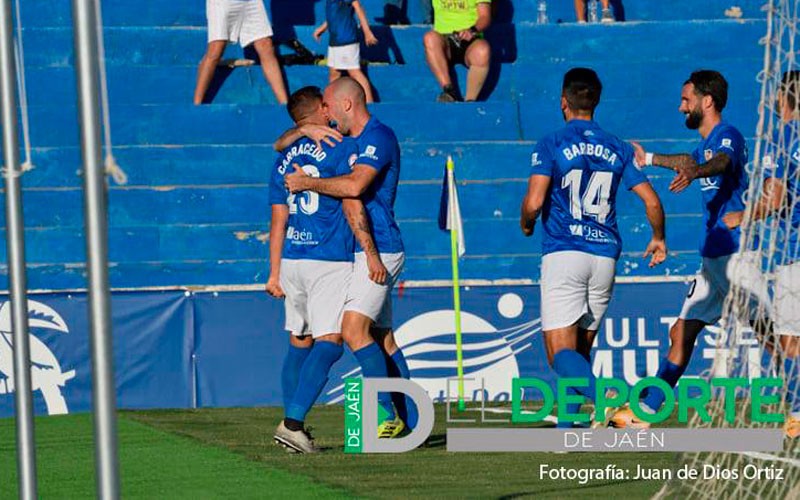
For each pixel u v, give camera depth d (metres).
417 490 22.19
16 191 16.14
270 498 21.53
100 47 12.11
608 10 61.16
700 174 29.17
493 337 42.31
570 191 27.58
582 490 22.19
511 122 56.78
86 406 40.81
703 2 63.91
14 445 30.72
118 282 49.25
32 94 56.09
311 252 27.55
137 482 23.78
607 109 57.41
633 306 42.25
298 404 27.73
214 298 41.78
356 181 26.84
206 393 41.59
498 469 25.00
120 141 54.78
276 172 29.17
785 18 23.08
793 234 28.67
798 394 26.12
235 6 55.84
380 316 29.17
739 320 23.25
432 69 57.66
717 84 31.62
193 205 52.28
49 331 40.66
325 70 58.50
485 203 53.25
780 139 25.31
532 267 51.28
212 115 55.47
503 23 61.34
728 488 21.78
